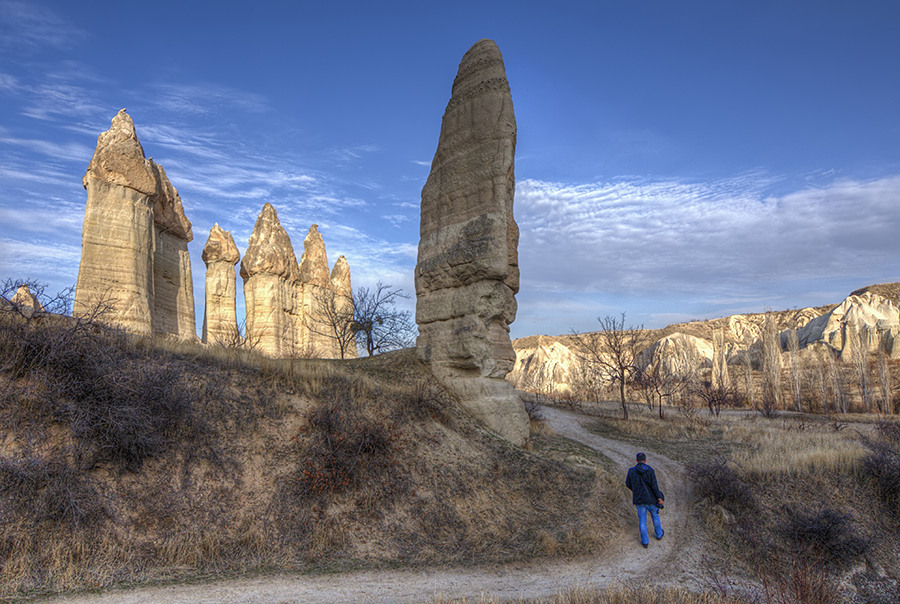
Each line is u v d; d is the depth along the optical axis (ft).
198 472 33.14
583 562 34.99
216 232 123.54
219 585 25.59
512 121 63.31
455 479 42.22
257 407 41.29
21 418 30.09
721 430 90.68
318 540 31.65
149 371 36.29
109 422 30.94
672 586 32.50
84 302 66.54
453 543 35.17
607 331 124.26
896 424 94.58
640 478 40.04
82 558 25.27
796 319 348.59
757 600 30.89
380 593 26.91
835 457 58.39
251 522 31.27
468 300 61.31
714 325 364.99
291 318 135.64
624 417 102.99
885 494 52.08
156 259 86.84
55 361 33.01
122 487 29.81
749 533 43.04
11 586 22.58
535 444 63.16
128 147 73.51
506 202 61.36
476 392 58.49
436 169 69.26
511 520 39.52
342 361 73.46
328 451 38.50
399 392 52.13
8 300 34.78
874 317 261.85
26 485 26.76
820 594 32.68
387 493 37.65
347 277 181.16
